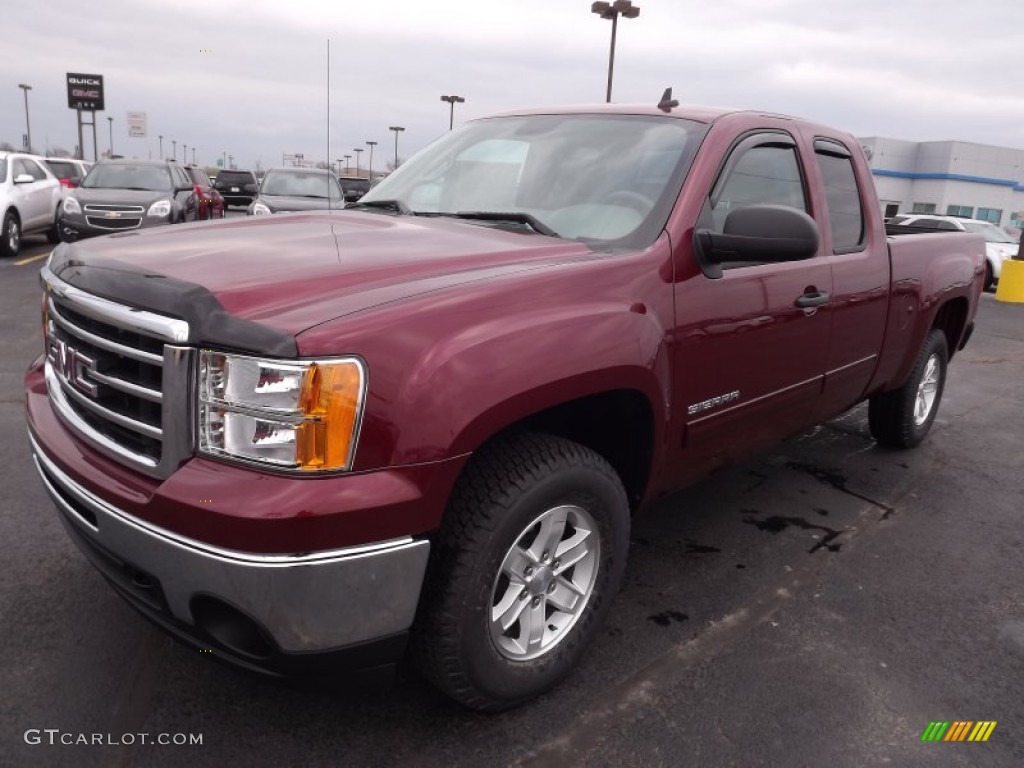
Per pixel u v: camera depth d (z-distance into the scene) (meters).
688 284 2.77
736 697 2.63
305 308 1.98
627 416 2.73
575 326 2.32
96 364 2.17
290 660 1.97
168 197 13.53
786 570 3.55
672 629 3.02
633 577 3.42
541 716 2.50
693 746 2.39
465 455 2.06
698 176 2.93
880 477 4.79
